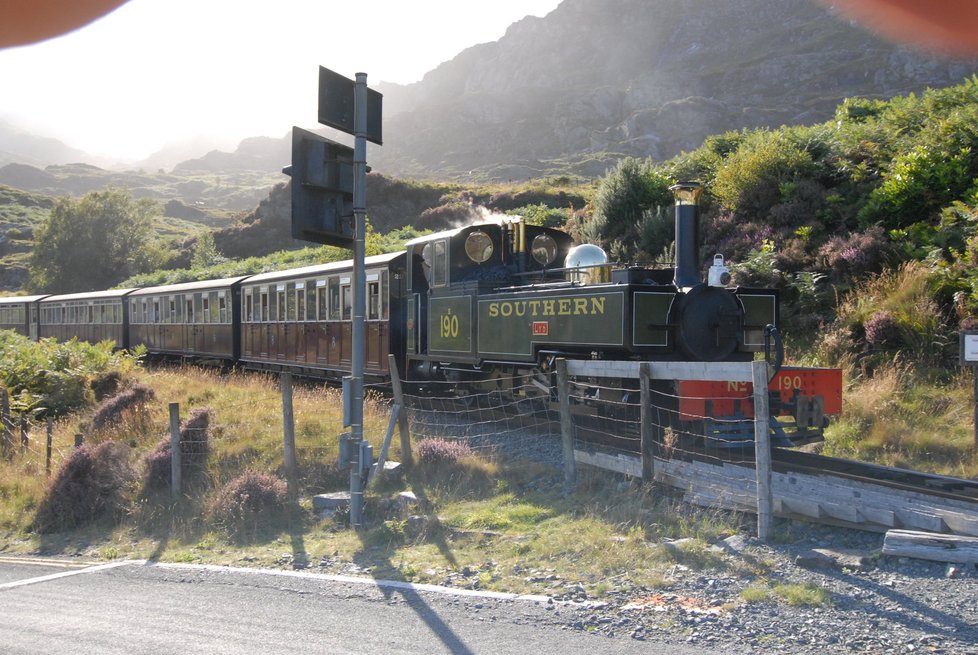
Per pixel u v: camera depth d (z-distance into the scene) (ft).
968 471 25.86
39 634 15.87
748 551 19.16
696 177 68.03
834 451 29.35
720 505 21.59
